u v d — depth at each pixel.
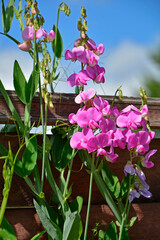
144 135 0.41
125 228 0.43
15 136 0.44
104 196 0.43
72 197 0.45
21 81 0.42
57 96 0.43
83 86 0.43
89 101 0.41
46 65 0.40
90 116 0.40
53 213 0.43
